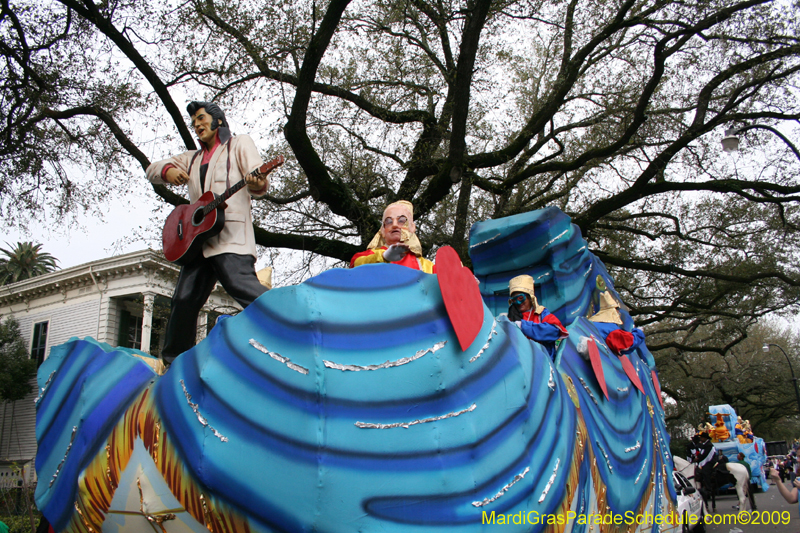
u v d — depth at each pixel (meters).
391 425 2.50
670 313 18.55
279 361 2.53
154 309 15.12
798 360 45.88
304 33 12.08
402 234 3.38
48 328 21.14
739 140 14.13
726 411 20.58
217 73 12.43
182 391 2.67
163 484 2.60
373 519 2.39
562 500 3.05
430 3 13.11
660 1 12.11
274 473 2.42
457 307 2.72
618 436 4.44
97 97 12.12
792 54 12.75
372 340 2.56
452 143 11.15
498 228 5.45
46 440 3.06
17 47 11.59
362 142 13.95
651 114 14.30
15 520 7.46
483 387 2.77
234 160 3.73
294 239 12.63
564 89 13.56
